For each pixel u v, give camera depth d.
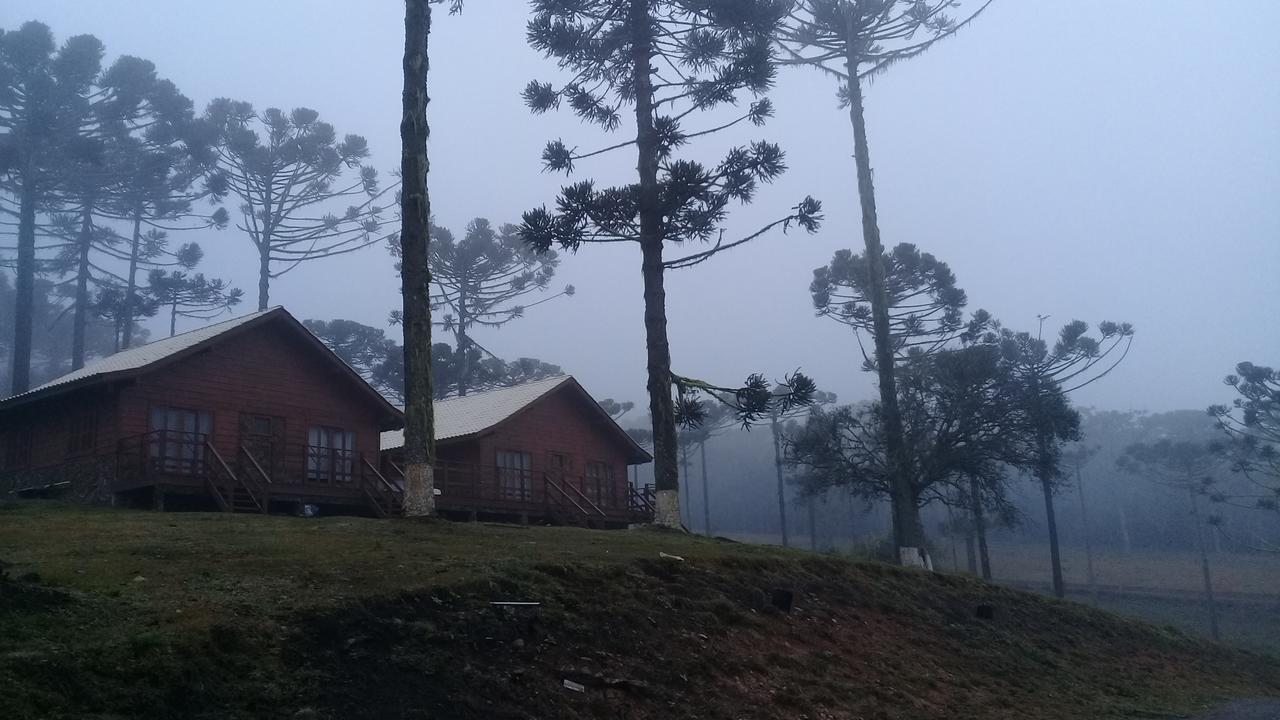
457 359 50.97
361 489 23.33
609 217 18.92
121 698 6.47
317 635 7.96
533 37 19.91
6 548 10.40
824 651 12.23
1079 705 13.79
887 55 29.25
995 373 30.88
